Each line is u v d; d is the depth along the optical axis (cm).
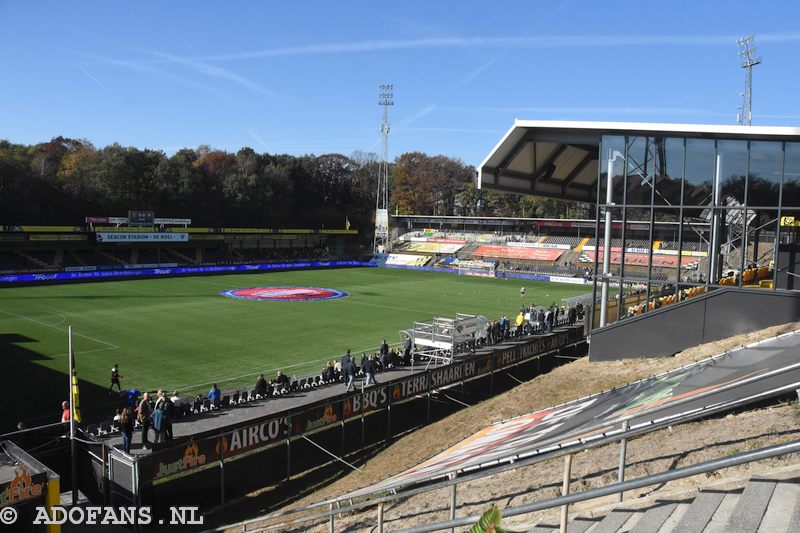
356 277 9131
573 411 1803
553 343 4141
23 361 3681
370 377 3047
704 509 761
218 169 12581
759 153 2570
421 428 2731
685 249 9669
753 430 1155
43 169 10281
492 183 3331
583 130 2950
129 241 9144
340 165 15162
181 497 2139
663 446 1209
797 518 659
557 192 3875
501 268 10169
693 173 2712
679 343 2608
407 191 16338
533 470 1336
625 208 2877
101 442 2083
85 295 6488
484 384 3653
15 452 1766
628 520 847
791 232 3384
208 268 9125
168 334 4588
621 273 2912
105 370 3556
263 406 2733
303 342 4444
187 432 2400
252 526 1773
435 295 7206
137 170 10781
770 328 2366
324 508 1680
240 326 4978
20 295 6338
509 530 995
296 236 12169
